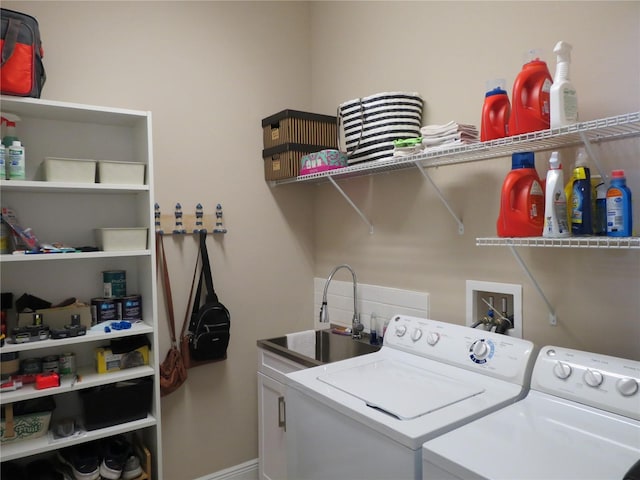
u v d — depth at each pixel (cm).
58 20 203
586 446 105
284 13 276
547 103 140
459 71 195
